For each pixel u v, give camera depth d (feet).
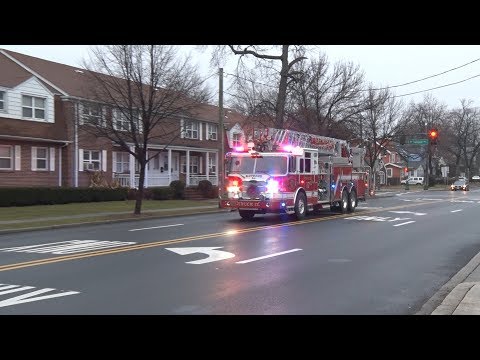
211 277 30.04
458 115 325.42
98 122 76.38
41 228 58.90
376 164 194.80
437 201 119.65
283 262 35.27
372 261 36.04
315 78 123.65
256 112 124.26
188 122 85.46
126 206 92.07
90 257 37.06
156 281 28.86
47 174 100.12
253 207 63.72
